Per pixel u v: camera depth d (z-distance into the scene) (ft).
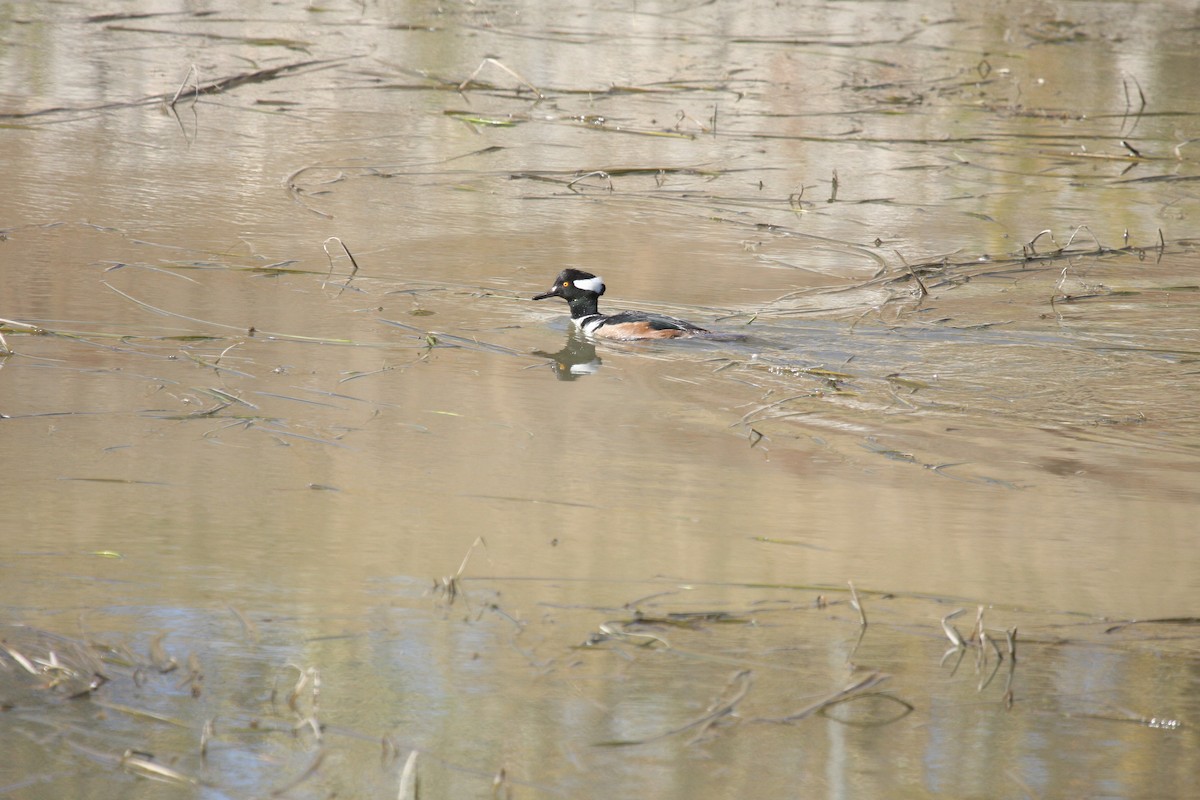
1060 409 55.42
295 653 34.22
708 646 35.29
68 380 53.98
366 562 39.37
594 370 59.26
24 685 32.04
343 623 35.76
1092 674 34.53
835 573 39.86
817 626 36.50
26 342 58.08
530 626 35.99
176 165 88.99
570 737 31.17
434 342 61.67
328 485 45.06
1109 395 57.21
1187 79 129.59
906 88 121.19
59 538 39.73
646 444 50.70
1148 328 66.49
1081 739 31.76
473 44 129.70
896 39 141.49
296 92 109.81
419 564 39.45
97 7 135.03
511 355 60.90
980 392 57.36
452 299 68.18
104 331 60.13
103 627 34.78
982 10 159.22
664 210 85.76
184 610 35.96
